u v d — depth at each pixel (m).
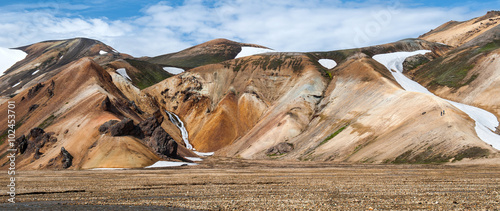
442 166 78.06
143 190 50.91
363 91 152.00
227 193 45.91
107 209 35.28
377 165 87.88
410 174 64.94
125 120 109.69
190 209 34.91
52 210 35.09
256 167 95.56
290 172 76.25
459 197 37.97
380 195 40.78
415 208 32.75
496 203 34.25
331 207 33.97
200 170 87.38
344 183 53.84
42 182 64.94
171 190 50.31
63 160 103.31
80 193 48.94
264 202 37.72
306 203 36.53
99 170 92.75
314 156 120.31
